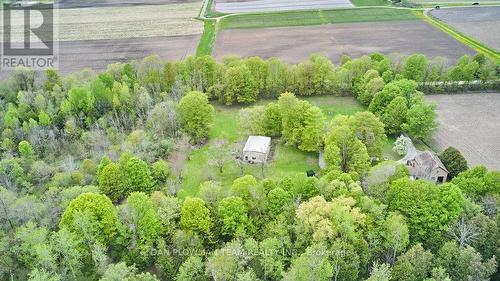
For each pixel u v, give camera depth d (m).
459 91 151.38
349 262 74.31
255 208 86.94
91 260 82.12
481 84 151.62
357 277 76.06
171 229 85.12
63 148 125.44
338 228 77.31
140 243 83.25
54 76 151.75
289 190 90.25
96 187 96.69
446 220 81.19
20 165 113.69
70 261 77.56
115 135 125.81
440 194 82.62
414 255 73.75
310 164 116.19
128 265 82.19
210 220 85.19
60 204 92.12
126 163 102.25
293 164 116.50
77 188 94.94
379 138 112.56
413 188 83.19
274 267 77.31
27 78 150.88
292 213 84.88
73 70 182.38
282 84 149.62
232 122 137.38
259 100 150.50
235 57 159.25
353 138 106.25
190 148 123.50
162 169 108.62
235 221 84.94
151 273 83.31
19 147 116.88
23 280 80.50
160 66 155.25
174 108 128.50
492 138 124.88
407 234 77.31
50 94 145.50
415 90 135.00
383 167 94.06
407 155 113.81
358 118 112.81
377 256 79.81
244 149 117.00
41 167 110.38
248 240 78.44
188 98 126.12
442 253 74.19
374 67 149.62
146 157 114.19
